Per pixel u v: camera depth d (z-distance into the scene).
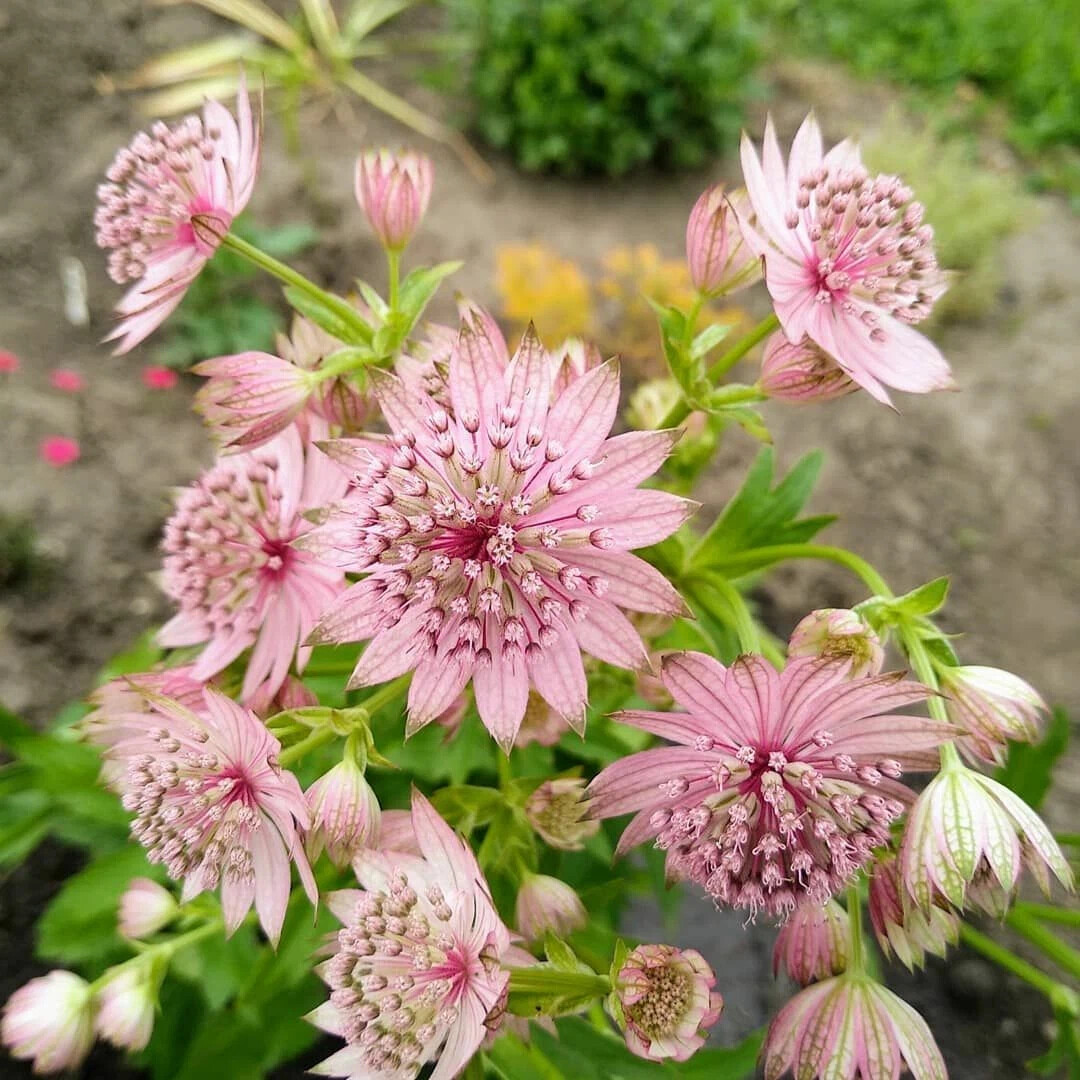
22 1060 0.17
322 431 0.12
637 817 0.09
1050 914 0.13
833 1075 0.10
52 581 0.23
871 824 0.09
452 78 0.38
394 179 0.11
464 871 0.09
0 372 0.26
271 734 0.09
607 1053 0.11
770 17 0.46
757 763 0.09
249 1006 0.12
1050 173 0.42
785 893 0.09
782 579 0.25
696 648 0.14
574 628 0.09
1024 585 0.26
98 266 0.30
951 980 0.19
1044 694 0.23
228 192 0.11
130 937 0.12
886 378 0.11
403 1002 0.09
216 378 0.11
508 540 0.09
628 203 0.36
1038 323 0.34
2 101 0.33
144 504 0.24
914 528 0.27
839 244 0.11
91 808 0.14
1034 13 0.47
